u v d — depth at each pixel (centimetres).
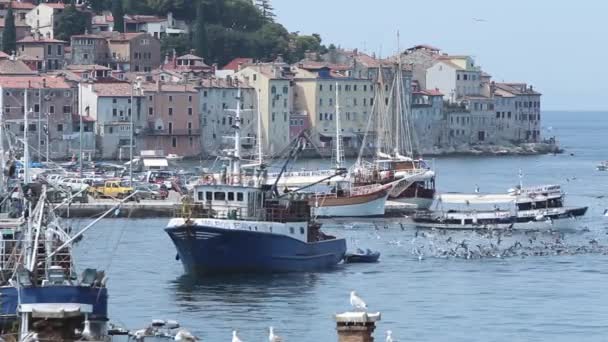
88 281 12706
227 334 18250
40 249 14438
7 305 13350
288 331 18588
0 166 17425
